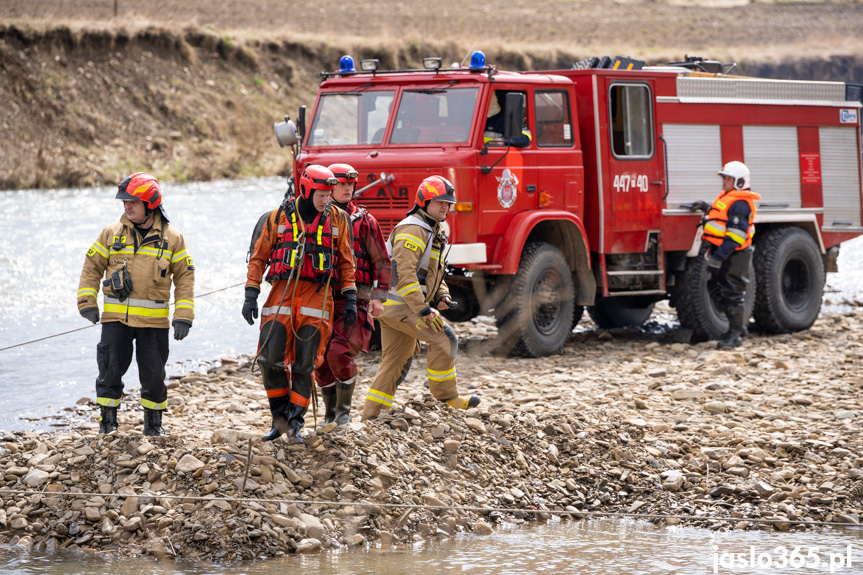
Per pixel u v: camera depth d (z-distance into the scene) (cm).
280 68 8600
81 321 2841
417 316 1598
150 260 1538
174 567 1241
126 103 7250
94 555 1291
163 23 8200
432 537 1384
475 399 1703
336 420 1611
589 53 10344
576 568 1244
